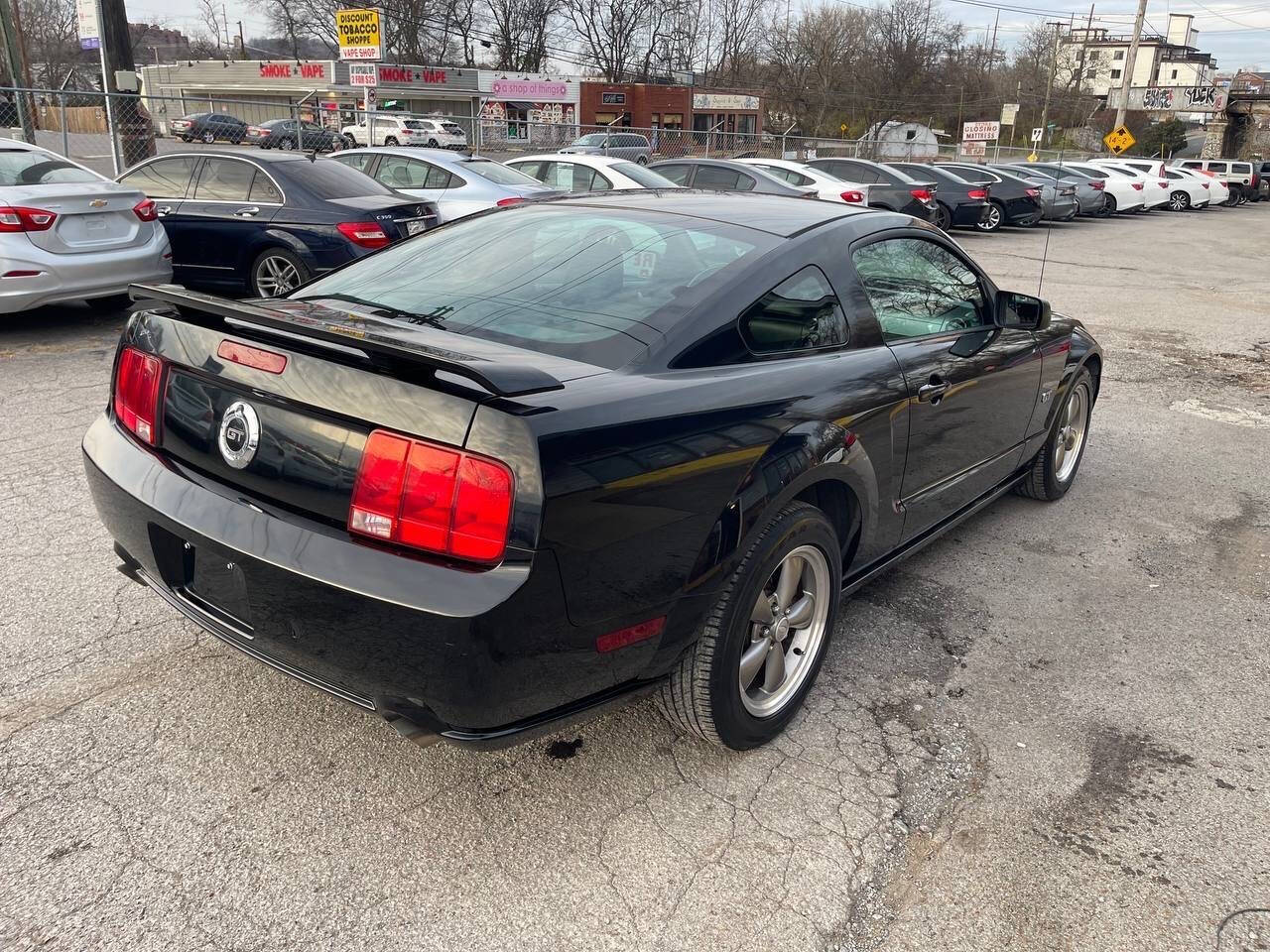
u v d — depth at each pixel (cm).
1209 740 295
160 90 6356
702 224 302
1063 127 7700
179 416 241
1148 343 955
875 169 1858
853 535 311
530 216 325
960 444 360
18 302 669
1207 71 12694
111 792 245
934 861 239
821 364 280
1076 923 221
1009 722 300
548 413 201
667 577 224
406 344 200
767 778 266
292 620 212
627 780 262
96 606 336
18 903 209
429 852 231
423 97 5444
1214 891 233
